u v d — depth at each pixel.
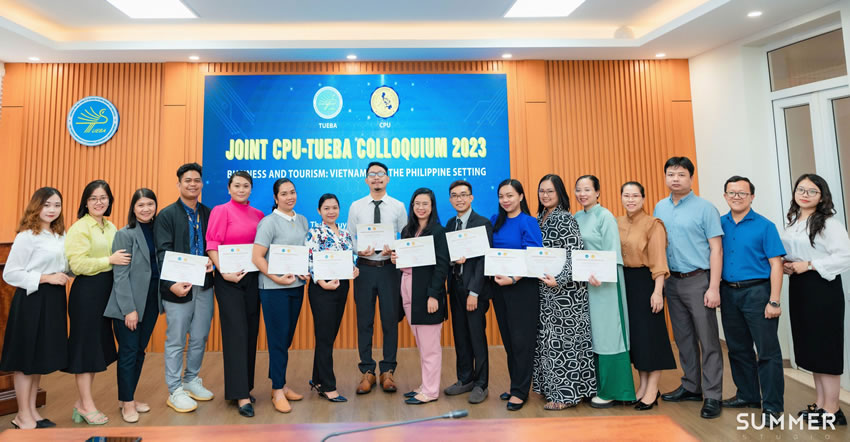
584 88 5.09
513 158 4.96
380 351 4.61
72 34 4.60
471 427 1.30
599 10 4.41
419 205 3.02
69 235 2.70
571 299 2.89
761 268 2.79
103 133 4.78
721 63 4.68
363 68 4.94
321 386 3.11
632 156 5.04
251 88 4.86
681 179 2.96
